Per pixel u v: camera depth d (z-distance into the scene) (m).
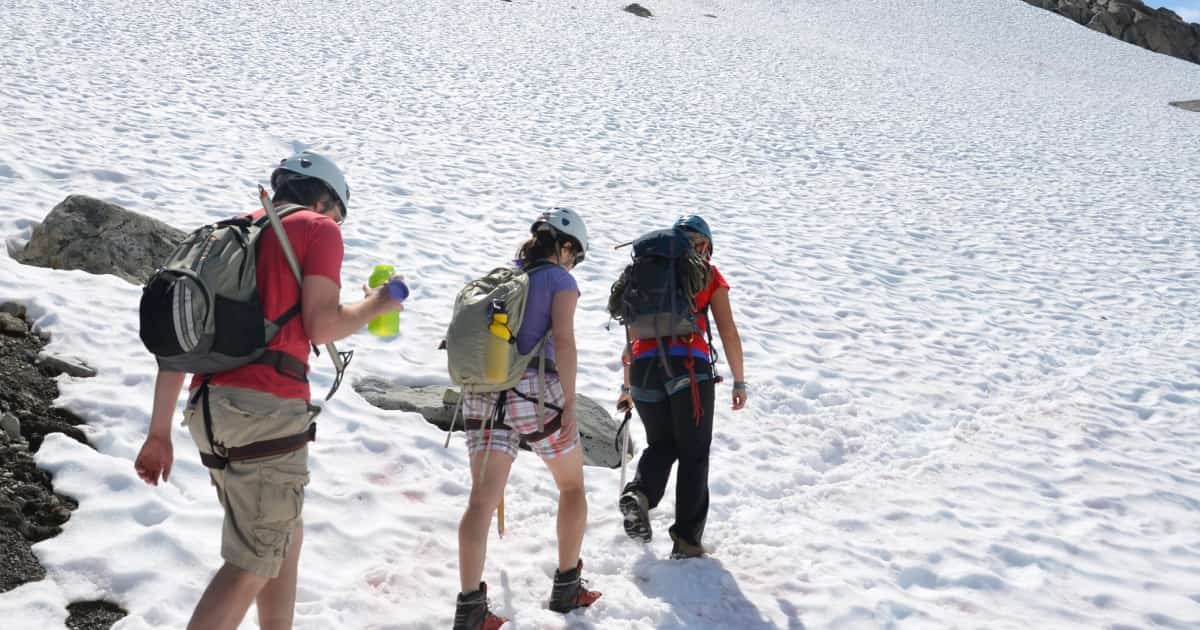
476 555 3.65
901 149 20.66
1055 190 18.05
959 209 15.52
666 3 48.12
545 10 37.59
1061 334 9.48
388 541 4.43
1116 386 8.04
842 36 47.00
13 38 16.11
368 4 30.47
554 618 3.93
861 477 5.86
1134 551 5.12
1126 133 27.62
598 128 18.44
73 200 7.05
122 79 14.77
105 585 3.70
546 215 4.00
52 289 6.16
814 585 4.38
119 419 4.88
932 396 7.40
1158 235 14.78
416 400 5.89
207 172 10.67
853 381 7.52
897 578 4.62
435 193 11.94
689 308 4.45
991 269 11.97
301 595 3.86
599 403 6.50
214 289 2.81
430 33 27.34
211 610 2.87
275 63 19.20
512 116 18.27
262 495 2.92
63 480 4.29
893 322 9.30
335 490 4.74
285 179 3.24
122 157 10.40
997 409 7.30
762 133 20.38
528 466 5.33
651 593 4.25
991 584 4.61
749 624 4.07
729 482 5.47
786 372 7.48
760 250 11.44
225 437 2.90
